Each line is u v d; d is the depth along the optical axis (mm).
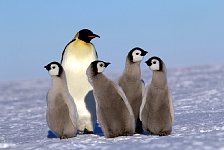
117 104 17141
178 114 27047
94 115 20453
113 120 17141
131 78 18453
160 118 16766
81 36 20969
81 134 20438
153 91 16922
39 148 14703
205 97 41531
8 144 17625
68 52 20578
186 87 61469
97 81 17281
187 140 13078
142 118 17266
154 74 16953
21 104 55750
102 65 17312
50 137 20266
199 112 27312
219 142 12156
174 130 18188
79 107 20359
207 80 74188
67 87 18688
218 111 26875
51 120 18438
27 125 28500
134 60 18312
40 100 61000
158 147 12281
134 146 12875
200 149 11438
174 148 11883
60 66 18406
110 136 17281
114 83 17453
